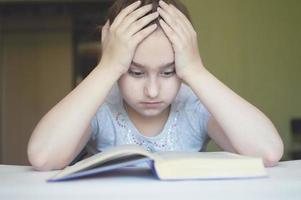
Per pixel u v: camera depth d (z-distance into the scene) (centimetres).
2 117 355
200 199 40
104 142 83
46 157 64
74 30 350
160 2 70
